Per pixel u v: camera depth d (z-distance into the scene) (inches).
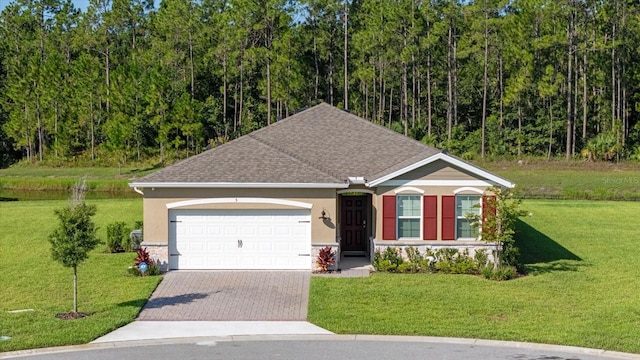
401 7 2891.2
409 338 725.9
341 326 759.7
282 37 2898.6
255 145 1108.5
